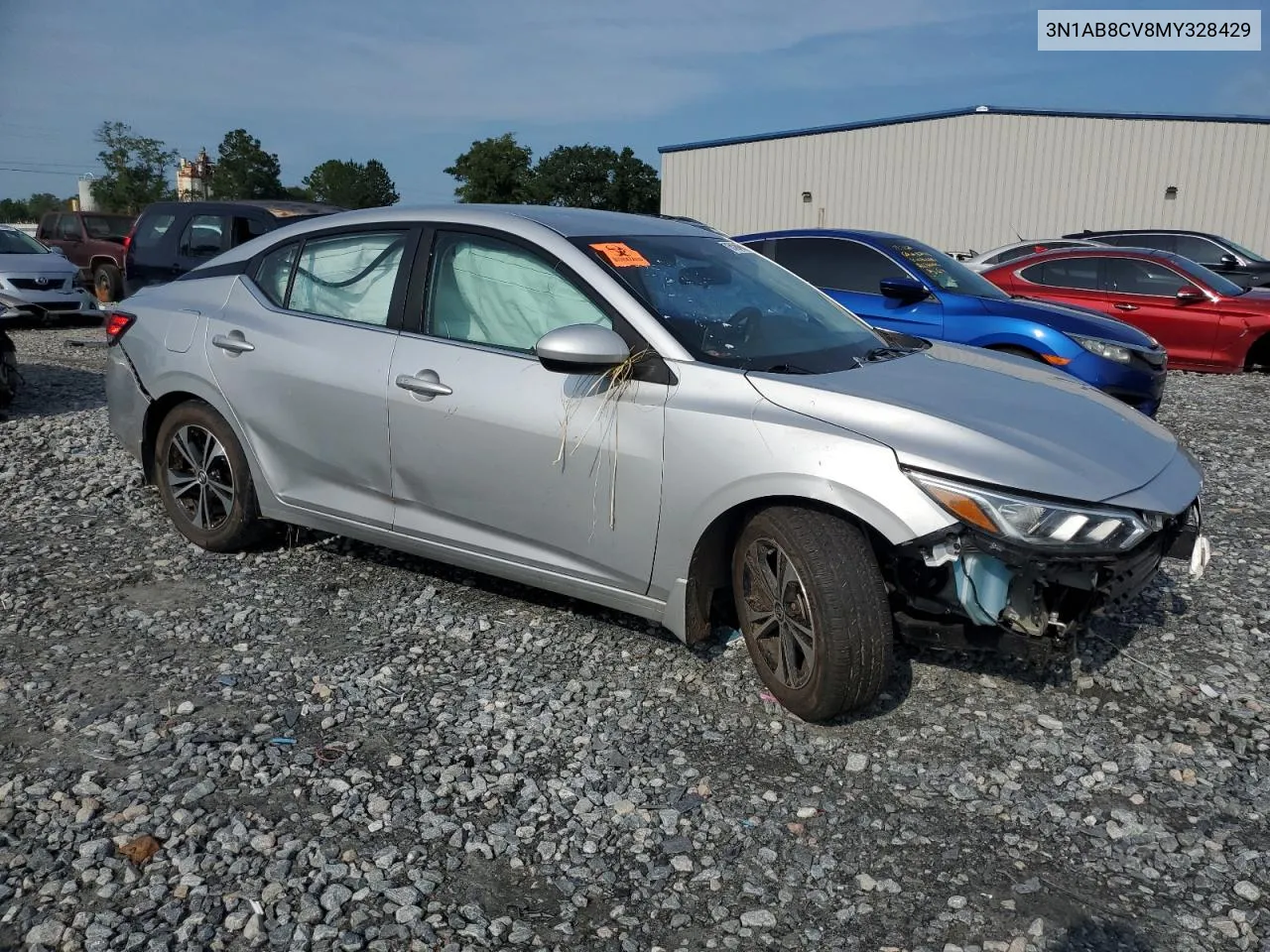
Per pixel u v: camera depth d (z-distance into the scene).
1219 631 4.38
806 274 8.81
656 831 3.00
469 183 79.19
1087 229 28.75
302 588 4.76
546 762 3.34
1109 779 3.28
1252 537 5.68
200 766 3.25
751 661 3.96
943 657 4.04
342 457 4.47
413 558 5.14
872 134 30.41
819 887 2.78
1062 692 3.82
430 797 3.12
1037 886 2.78
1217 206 27.83
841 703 3.40
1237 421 9.14
